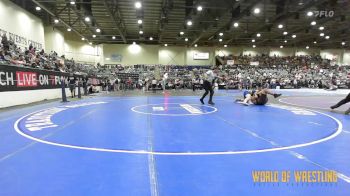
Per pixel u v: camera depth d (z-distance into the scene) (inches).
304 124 255.1
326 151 160.2
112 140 186.9
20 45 787.4
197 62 1653.5
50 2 743.1
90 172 123.4
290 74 1423.5
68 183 110.7
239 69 1477.6
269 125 248.7
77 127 237.5
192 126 242.1
